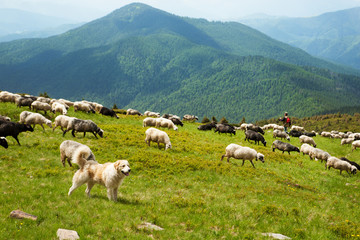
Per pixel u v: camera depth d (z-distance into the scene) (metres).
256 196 15.45
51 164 15.98
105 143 22.02
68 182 13.53
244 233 9.98
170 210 11.65
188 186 16.03
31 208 9.92
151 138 23.45
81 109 37.16
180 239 9.00
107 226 9.09
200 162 20.89
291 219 12.20
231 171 20.03
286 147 30.59
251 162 22.42
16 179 12.90
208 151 25.72
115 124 34.75
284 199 15.59
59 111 31.06
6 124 17.80
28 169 14.62
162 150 23.17
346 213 14.59
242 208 12.94
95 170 11.54
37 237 7.85
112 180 11.20
